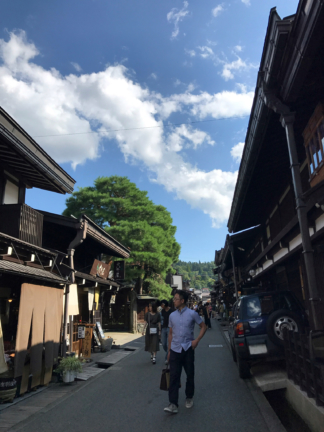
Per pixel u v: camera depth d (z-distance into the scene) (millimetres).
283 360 7180
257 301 7262
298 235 8305
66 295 9422
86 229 10734
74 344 10617
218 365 8922
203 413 4844
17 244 7266
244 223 15531
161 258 23500
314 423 4023
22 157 8625
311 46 4137
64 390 6957
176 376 5059
